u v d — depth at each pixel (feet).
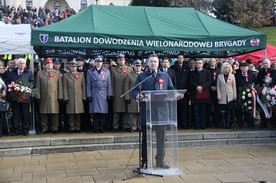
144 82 23.77
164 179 22.21
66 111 32.86
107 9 36.70
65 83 32.71
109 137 30.91
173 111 23.24
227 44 34.91
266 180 22.07
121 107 33.53
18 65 32.19
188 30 35.55
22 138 30.48
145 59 48.52
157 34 33.86
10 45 37.88
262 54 59.21
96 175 23.38
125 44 33.12
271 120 35.40
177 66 34.96
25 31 38.81
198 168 24.73
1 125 31.30
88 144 30.50
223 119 35.76
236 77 35.65
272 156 28.22
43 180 22.54
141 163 23.72
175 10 38.60
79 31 32.37
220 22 38.11
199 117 34.73
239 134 32.99
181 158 27.66
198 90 34.01
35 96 32.04
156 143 23.12
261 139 32.94
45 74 32.42
